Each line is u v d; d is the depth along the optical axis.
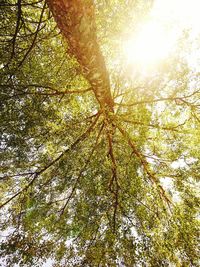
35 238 6.25
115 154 6.52
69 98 5.77
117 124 5.34
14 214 6.31
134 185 5.91
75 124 5.67
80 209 6.43
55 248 6.37
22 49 4.77
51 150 5.77
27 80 5.34
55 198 6.65
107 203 6.50
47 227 6.22
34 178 6.23
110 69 5.27
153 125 5.63
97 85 4.73
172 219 5.72
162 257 5.66
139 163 6.18
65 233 6.23
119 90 5.97
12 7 4.46
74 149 6.12
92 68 4.25
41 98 5.57
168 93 5.57
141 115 5.06
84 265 6.19
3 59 4.76
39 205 6.28
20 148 5.88
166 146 6.39
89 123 6.07
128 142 5.74
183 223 5.60
